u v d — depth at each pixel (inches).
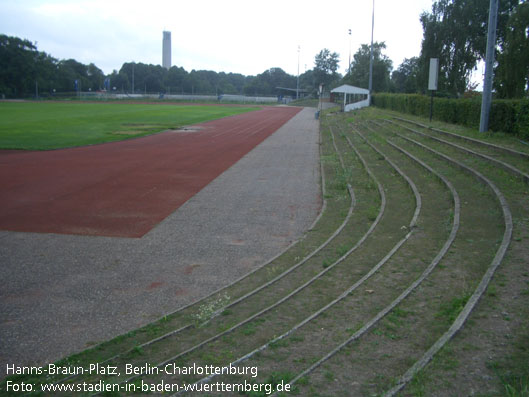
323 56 5585.6
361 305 236.5
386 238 361.1
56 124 1476.4
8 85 4643.2
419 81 2039.9
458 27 1905.8
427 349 184.4
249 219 445.7
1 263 327.9
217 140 1136.8
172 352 204.1
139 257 341.7
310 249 353.4
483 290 229.5
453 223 366.6
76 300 268.2
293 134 1339.8
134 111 2337.6
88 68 6441.9
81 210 476.4
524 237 312.2
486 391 149.3
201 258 339.9
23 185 591.2
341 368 171.3
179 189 577.9
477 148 692.7
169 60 7342.5
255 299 260.7
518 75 1298.0
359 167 719.7
